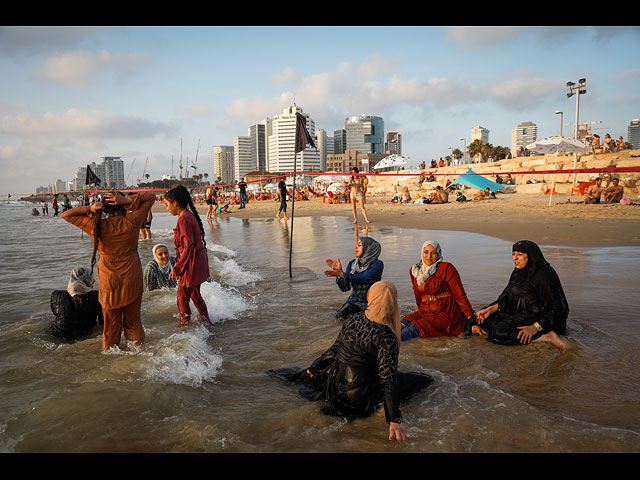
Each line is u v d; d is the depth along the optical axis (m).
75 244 15.34
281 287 7.32
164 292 6.66
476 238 12.00
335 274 5.46
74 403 3.22
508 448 2.62
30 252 13.09
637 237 10.78
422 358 4.18
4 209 76.06
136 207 4.44
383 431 2.90
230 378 3.81
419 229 14.89
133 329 4.55
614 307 5.34
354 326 3.17
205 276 5.41
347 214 23.73
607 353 4.02
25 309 6.33
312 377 3.66
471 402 3.16
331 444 2.74
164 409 3.16
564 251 9.30
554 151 26.09
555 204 21.59
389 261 9.02
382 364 2.95
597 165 31.30
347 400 3.10
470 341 4.59
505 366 3.90
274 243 13.05
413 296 6.36
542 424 2.82
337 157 181.50
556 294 4.36
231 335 5.00
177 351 4.16
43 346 4.65
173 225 24.58
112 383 3.55
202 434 2.81
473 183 28.27
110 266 4.33
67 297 5.02
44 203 44.69
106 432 2.86
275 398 3.40
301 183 68.81
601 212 16.48
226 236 15.77
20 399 3.39
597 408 3.08
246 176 81.31
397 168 51.69
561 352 4.11
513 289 4.66
